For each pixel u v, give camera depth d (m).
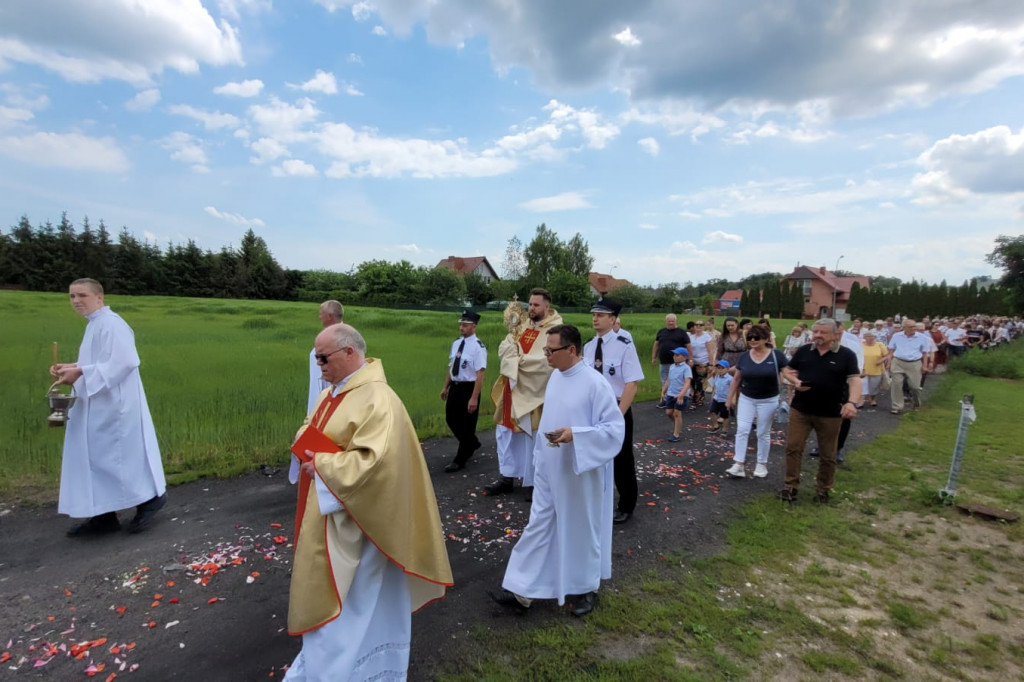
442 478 6.36
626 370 5.16
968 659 3.32
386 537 2.46
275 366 12.48
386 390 2.68
